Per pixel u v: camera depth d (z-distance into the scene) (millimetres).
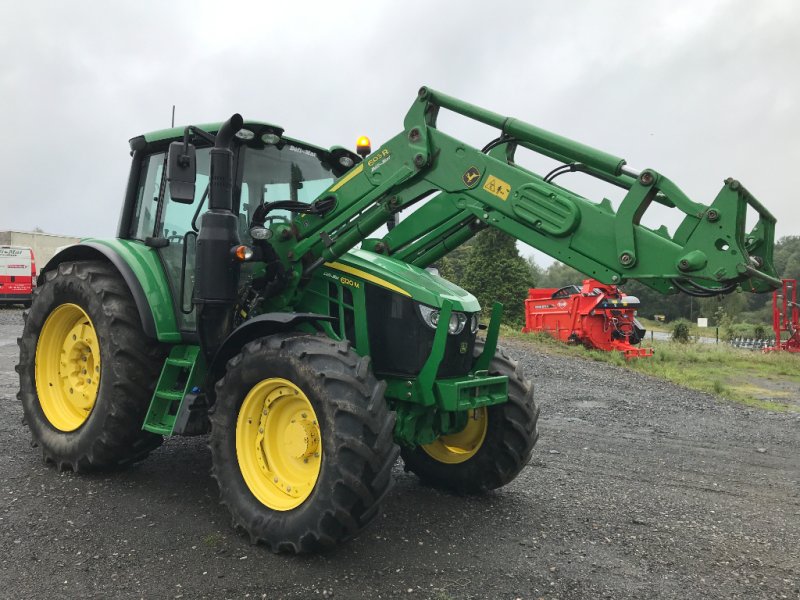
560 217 3342
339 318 4004
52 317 4859
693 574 3326
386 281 3900
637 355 15484
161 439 4582
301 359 3354
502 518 4090
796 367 15477
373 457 3158
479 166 3613
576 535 3830
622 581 3205
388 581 3098
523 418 4316
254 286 4145
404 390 3797
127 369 4266
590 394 9828
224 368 3912
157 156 4770
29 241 33750
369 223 3928
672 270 3020
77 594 2871
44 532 3518
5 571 3062
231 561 3248
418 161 3756
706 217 2930
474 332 4145
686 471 5531
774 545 3783
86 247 4805
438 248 4449
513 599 2965
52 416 4777
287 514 3332
